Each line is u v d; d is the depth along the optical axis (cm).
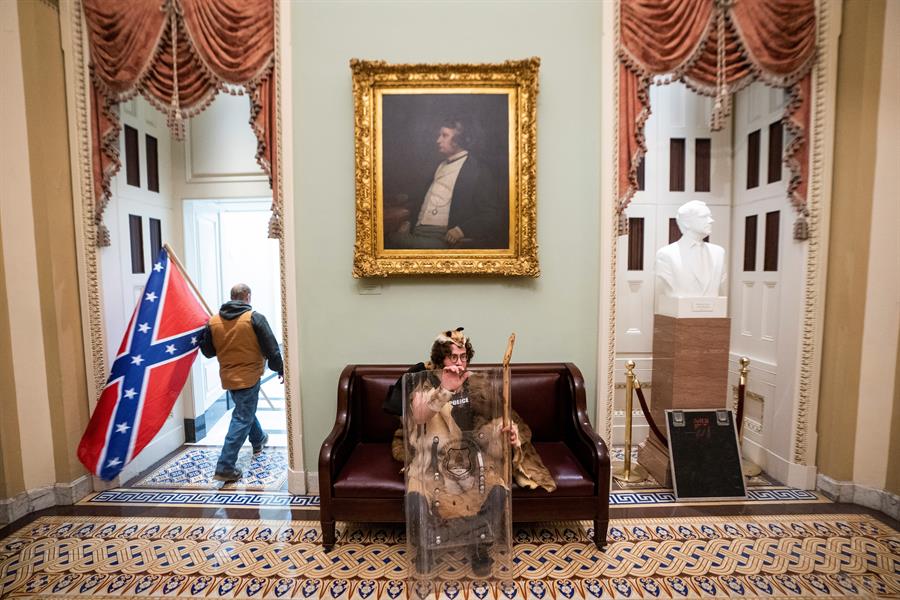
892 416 248
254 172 342
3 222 241
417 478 182
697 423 272
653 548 216
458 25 258
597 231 267
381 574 199
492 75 255
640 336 355
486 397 185
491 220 262
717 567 202
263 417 430
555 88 261
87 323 267
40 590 189
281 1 252
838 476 260
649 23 251
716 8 247
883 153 244
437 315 271
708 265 283
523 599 183
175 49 251
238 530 233
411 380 185
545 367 263
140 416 251
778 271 289
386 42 259
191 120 342
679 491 260
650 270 350
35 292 251
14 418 245
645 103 254
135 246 304
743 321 327
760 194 308
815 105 255
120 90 258
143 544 221
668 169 346
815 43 252
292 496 269
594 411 276
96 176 264
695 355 276
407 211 262
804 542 221
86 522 240
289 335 267
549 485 209
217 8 250
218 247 416
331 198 265
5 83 238
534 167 256
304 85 260
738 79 254
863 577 195
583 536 227
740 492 260
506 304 271
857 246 251
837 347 259
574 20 258
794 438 275
